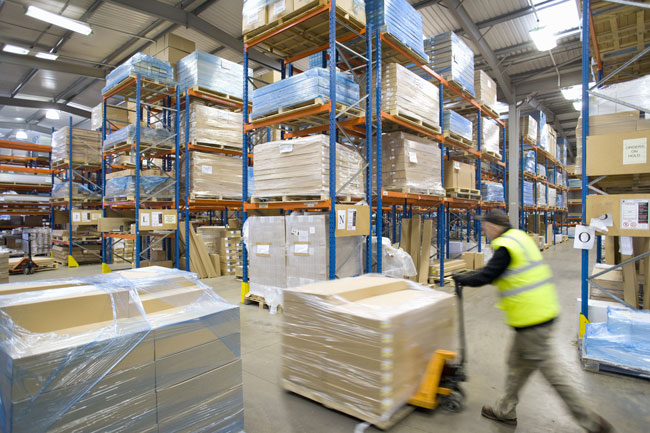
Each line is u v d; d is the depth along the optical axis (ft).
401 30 19.16
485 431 8.47
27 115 66.90
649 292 13.82
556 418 9.02
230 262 29.37
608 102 12.93
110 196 28.30
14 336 5.57
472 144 27.99
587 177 13.03
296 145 17.11
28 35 38.99
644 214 12.09
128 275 8.61
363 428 8.47
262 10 18.03
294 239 17.57
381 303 9.52
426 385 9.18
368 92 17.89
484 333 15.35
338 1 16.22
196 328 6.93
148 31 38.75
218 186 27.07
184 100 29.50
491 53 41.11
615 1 12.20
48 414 5.14
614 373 11.42
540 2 33.73
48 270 33.12
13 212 43.01
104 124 30.35
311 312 9.60
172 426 6.56
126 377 5.94
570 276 29.09
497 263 8.29
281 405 9.63
